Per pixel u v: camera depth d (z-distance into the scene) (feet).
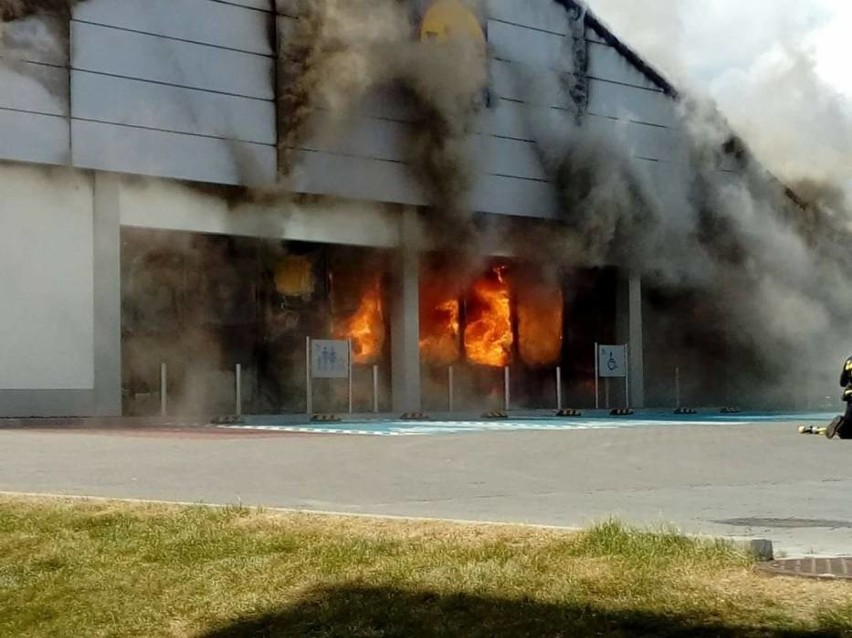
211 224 93.35
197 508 27.81
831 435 60.08
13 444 56.70
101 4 86.84
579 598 18.48
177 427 81.25
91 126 86.02
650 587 18.57
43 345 83.97
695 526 26.68
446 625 18.13
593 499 32.73
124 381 90.43
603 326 121.90
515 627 17.66
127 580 22.68
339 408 102.32
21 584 23.22
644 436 66.08
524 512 29.40
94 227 86.69
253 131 94.27
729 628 16.56
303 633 18.92
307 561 22.12
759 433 69.26
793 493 34.55
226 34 93.04
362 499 32.68
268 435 67.41
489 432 72.08
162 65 89.66
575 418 103.50
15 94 82.89
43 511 28.25
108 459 47.34
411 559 21.52
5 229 82.79
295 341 99.96
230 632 19.57
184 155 90.53
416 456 49.49
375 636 18.17
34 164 84.02
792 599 17.44
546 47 112.68
